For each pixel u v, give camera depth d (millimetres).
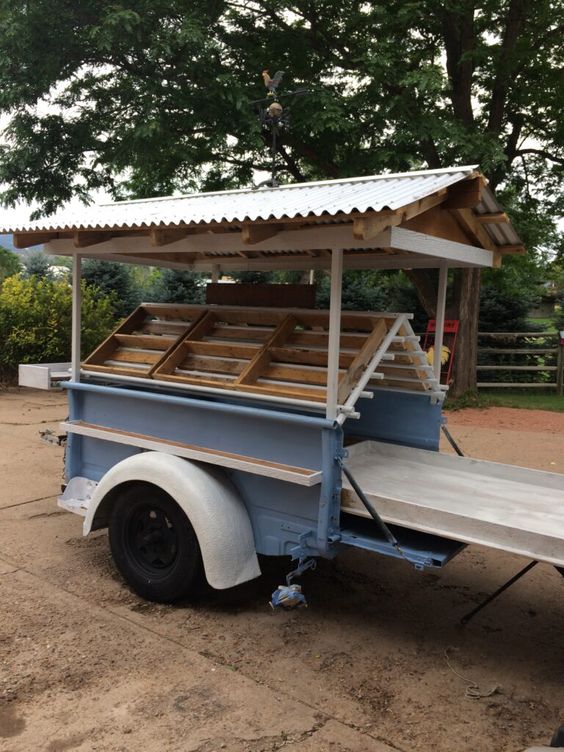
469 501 3402
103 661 3049
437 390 4137
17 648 3131
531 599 4043
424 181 3389
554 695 2984
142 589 3695
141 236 3812
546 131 12938
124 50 10500
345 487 3334
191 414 3730
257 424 3457
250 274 12617
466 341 12133
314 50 11547
